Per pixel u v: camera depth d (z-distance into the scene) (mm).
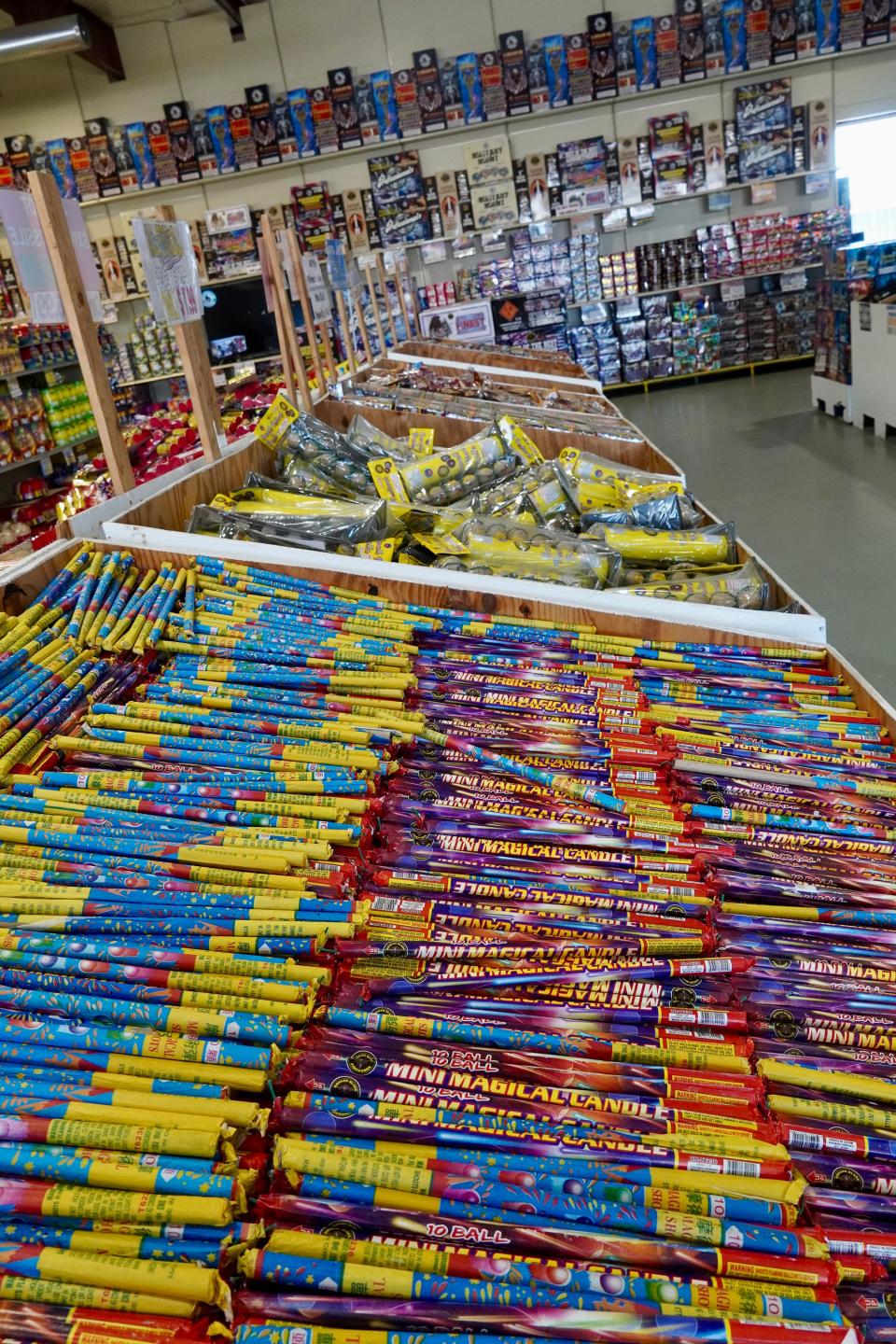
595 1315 770
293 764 1434
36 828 1259
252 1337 750
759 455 6605
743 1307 784
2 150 9516
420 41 9547
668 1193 874
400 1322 766
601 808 1457
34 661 1568
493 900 1255
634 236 10445
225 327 7492
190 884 1183
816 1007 1114
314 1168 870
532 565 2184
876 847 1427
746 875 1324
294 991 1027
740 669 1902
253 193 9922
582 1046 1035
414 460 2811
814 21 9367
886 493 5258
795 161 9844
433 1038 1031
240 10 9289
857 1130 967
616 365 10414
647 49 9469
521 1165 895
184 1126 854
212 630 1797
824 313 7344
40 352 6566
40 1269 761
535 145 9969
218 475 2438
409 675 1702
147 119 9570
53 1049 943
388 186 9828
